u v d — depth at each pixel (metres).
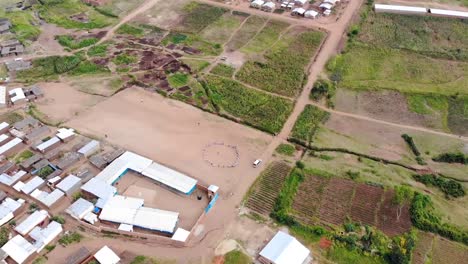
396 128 72.56
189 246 52.88
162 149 67.56
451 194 59.91
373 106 77.50
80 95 79.75
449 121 74.12
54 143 66.81
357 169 63.81
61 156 65.62
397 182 61.66
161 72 85.75
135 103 77.75
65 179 60.03
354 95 80.12
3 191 59.56
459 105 77.38
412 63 88.38
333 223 56.06
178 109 76.50
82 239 53.56
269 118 74.00
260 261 51.06
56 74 85.75
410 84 82.50
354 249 52.56
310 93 79.94
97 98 79.00
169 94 80.00
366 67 87.38
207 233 54.47
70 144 67.75
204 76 84.50
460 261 51.56
